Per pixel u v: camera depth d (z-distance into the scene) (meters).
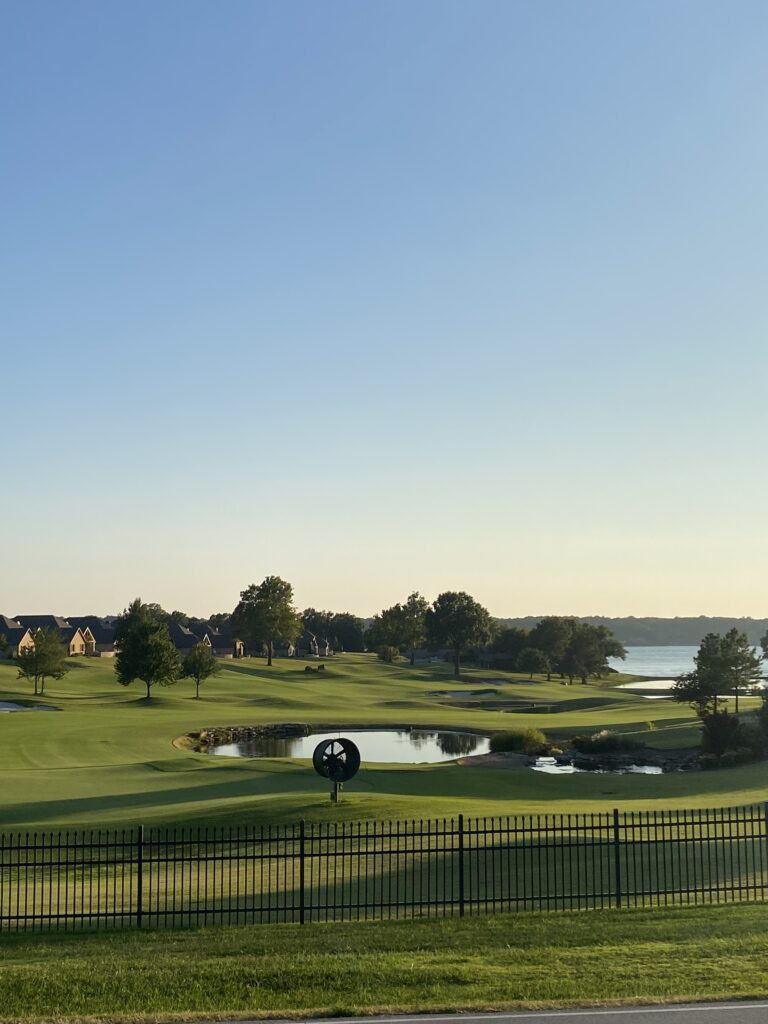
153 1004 11.63
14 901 20.48
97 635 190.00
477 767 50.16
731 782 41.91
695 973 12.59
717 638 72.00
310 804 30.89
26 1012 11.35
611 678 184.12
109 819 31.53
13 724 67.31
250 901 19.70
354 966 13.04
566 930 15.23
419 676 153.25
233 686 119.12
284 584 167.00
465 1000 11.64
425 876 21.55
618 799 37.50
